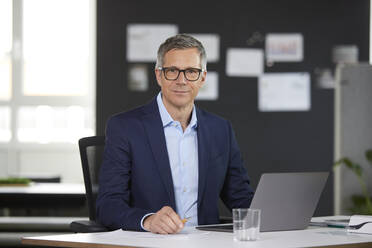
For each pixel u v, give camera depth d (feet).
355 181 22.30
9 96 25.93
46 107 25.90
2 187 16.67
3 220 18.33
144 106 9.70
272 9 24.09
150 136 9.26
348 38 24.23
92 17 25.88
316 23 24.18
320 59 24.18
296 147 24.12
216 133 9.77
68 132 25.85
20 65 25.89
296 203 8.13
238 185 9.96
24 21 25.90
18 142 25.81
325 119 24.18
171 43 9.19
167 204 9.16
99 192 9.01
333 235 7.63
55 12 25.91
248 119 24.02
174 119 9.50
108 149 9.23
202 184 9.37
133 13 23.82
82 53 25.94
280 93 24.09
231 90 23.98
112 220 8.26
